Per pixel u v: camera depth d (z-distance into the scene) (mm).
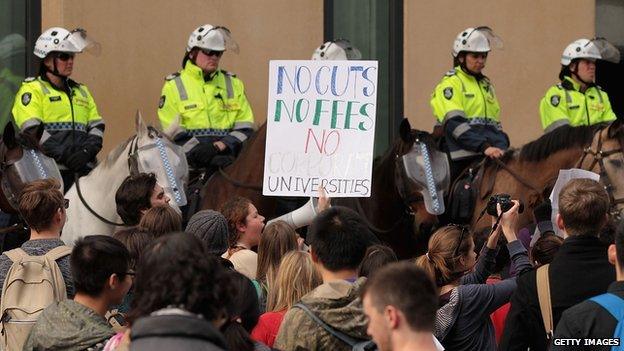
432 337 12336
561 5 38531
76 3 33969
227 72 32094
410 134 27766
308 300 14781
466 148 31500
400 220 27969
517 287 16500
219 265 12070
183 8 35219
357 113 24828
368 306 12281
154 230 18766
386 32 37562
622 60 40719
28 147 25469
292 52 36562
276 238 18672
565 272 16141
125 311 17188
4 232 25047
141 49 34750
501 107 38031
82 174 29531
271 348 14352
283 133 25047
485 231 27547
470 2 37875
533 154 28359
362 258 15406
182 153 26688
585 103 33844
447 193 28484
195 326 11281
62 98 29938
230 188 28516
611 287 14820
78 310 14828
